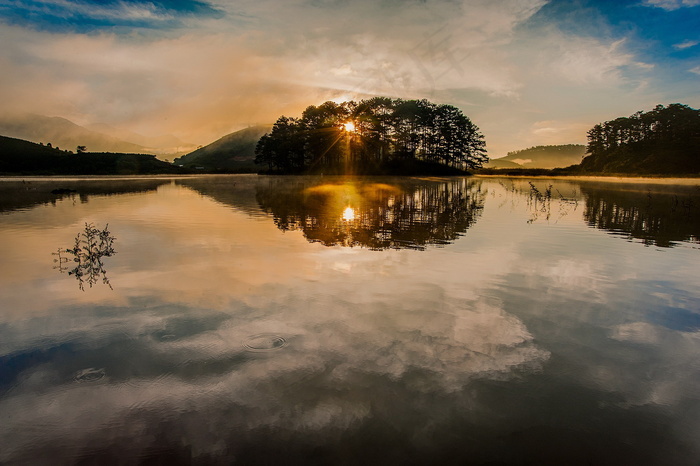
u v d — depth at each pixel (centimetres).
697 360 476
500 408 379
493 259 949
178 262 900
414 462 312
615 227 1460
